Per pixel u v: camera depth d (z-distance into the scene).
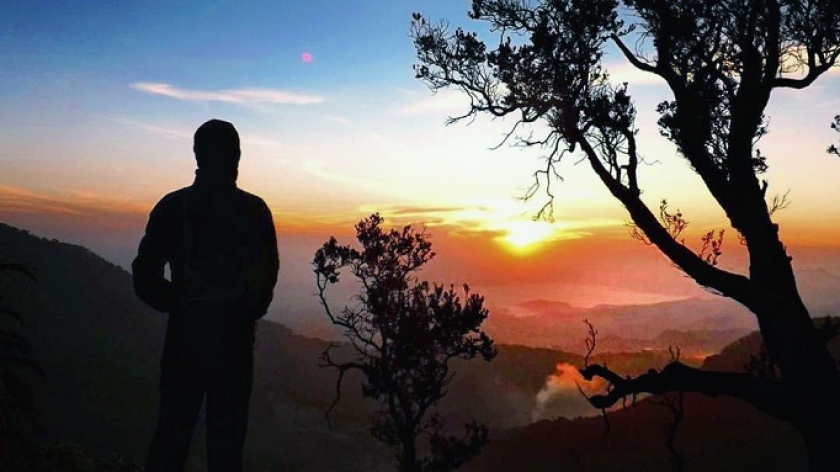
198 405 3.78
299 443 99.50
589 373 12.20
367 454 98.75
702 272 11.55
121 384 93.00
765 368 13.43
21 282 115.56
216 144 3.98
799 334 10.80
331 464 92.81
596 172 12.19
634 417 77.12
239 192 4.05
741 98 11.51
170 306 3.84
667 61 12.15
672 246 11.75
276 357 142.75
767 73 11.38
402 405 24.09
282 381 129.88
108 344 109.12
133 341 116.88
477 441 25.05
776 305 10.91
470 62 12.90
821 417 10.21
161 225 3.86
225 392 3.79
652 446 62.25
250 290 3.90
